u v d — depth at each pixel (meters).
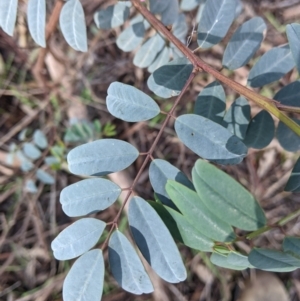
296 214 0.11
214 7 0.12
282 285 0.24
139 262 0.10
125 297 0.23
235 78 0.24
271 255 0.10
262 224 0.11
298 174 0.11
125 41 0.16
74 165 0.10
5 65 0.25
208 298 0.24
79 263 0.10
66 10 0.12
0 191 0.24
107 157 0.11
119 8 0.15
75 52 0.25
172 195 0.11
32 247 0.24
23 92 0.25
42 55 0.21
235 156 0.10
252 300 0.23
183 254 0.24
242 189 0.11
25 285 0.24
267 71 0.13
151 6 0.15
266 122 0.13
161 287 0.23
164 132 0.25
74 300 0.10
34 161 0.24
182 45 0.12
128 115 0.11
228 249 0.11
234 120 0.13
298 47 0.10
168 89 0.12
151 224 0.10
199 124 0.11
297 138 0.13
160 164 0.11
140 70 0.26
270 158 0.26
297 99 0.12
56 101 0.25
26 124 0.25
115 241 0.10
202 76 0.25
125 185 0.23
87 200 0.10
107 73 0.26
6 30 0.13
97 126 0.24
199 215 0.11
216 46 0.24
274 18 0.26
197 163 0.11
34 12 0.12
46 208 0.25
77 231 0.10
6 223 0.24
